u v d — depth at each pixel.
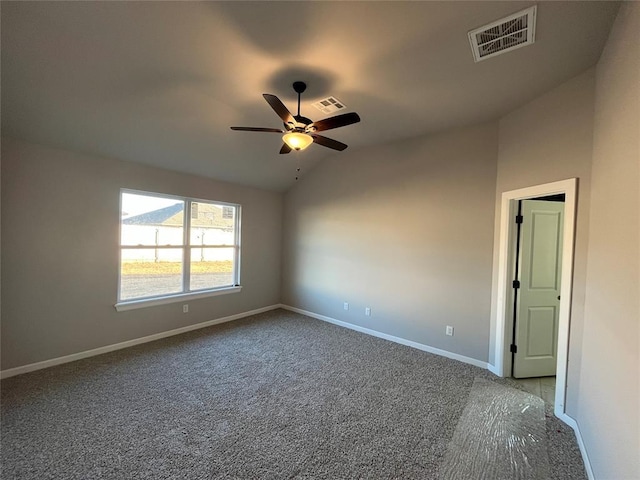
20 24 1.78
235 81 2.44
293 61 2.15
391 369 3.07
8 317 2.76
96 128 2.91
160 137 3.27
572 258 2.19
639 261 1.24
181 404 2.38
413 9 1.62
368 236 4.22
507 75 2.27
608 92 1.76
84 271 3.22
